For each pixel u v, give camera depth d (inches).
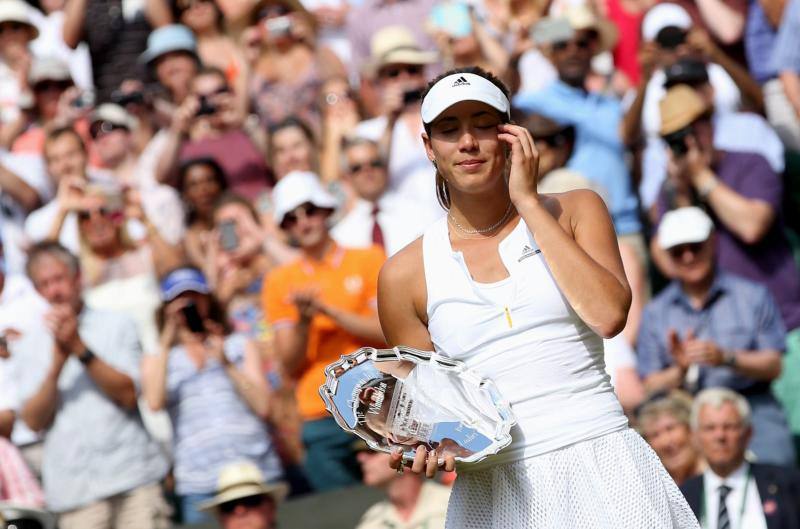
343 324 977.5
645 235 1197.7
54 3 1437.0
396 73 1246.3
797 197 1228.5
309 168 1220.5
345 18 1384.1
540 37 1216.2
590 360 492.1
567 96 1192.8
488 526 498.9
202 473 1013.8
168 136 1248.8
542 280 487.8
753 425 1003.3
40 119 1321.4
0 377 1050.1
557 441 485.7
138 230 1194.6
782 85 1247.5
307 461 994.1
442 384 495.5
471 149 484.4
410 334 517.7
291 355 994.1
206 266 1138.0
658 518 485.7
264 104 1326.3
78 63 1440.7
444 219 517.0
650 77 1199.6
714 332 1024.9
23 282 1109.7
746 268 1102.4
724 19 1288.1
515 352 488.4
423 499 916.0
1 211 1243.2
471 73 488.4
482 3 1381.6
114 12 1467.8
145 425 1032.2
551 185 1122.7
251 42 1348.4
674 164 1118.4
